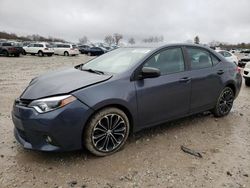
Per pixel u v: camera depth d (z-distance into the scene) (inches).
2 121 197.2
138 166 139.3
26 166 136.4
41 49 1268.5
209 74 194.1
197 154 152.8
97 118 140.2
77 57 1295.5
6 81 398.6
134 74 154.8
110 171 134.1
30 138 136.1
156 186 123.2
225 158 150.3
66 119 131.0
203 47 199.6
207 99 197.6
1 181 123.6
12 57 1100.5
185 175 132.3
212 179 129.5
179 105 177.3
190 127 194.5
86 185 122.6
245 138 179.2
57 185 122.0
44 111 131.2
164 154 152.6
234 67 221.3
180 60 180.7
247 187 124.1
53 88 140.6
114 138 150.1
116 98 143.8
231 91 219.0
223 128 195.6
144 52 169.2
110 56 186.5
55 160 142.7
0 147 155.2
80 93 135.6
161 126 193.8
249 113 237.5
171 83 168.7
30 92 144.6
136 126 158.6
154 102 162.1
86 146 141.6
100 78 148.9
